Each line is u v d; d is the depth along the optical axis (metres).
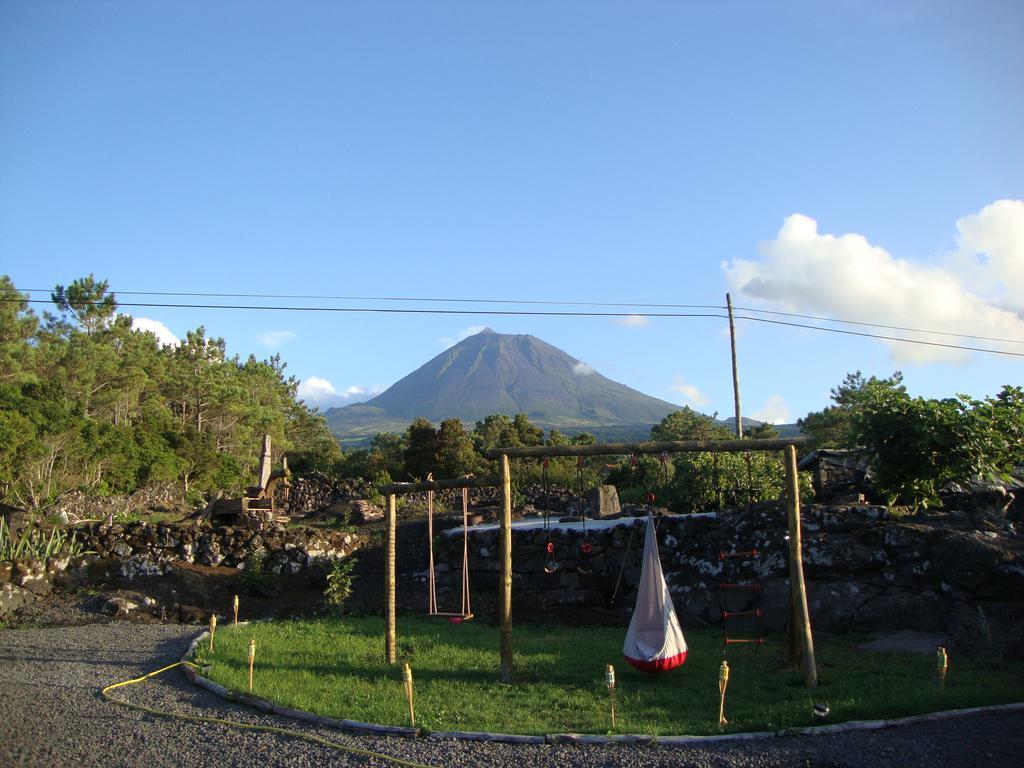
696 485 20.05
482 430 67.56
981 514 13.86
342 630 14.08
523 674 10.87
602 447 11.02
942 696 8.70
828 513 13.90
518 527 17.89
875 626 12.20
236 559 18.84
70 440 32.41
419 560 19.02
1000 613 11.34
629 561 16.28
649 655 10.38
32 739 8.10
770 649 11.85
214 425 53.22
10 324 37.06
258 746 8.01
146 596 16.50
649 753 7.56
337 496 35.53
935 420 13.86
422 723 8.63
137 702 9.55
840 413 38.81
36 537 17.92
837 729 7.95
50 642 13.23
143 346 52.81
